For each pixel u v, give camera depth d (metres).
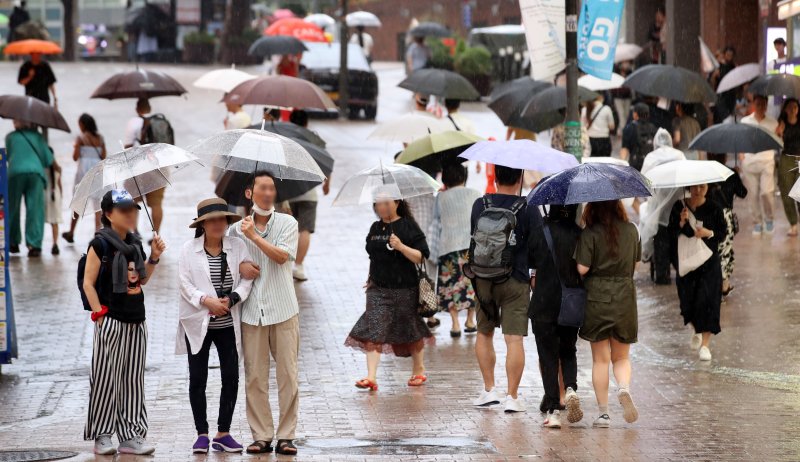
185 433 30.30
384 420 31.30
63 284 50.62
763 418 31.09
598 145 64.50
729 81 77.62
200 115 110.25
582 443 28.62
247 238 27.88
